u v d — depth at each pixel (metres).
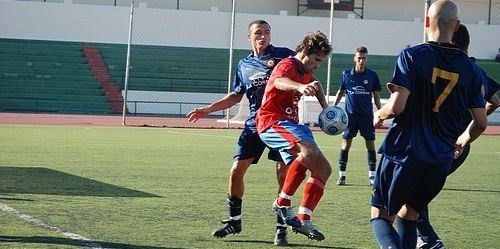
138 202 11.82
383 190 6.69
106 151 20.91
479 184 16.03
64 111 44.66
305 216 8.02
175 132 29.98
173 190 13.40
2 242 8.39
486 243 9.42
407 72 6.40
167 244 8.66
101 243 8.53
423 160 6.45
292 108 8.41
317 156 8.02
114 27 48.91
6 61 46.38
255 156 9.02
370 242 9.23
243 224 10.22
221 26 50.12
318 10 54.22
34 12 47.88
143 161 18.53
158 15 49.38
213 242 8.90
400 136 6.54
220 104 9.49
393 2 55.38
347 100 15.67
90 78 46.59
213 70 48.66
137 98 46.03
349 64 50.12
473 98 6.61
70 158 18.58
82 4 48.53
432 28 6.58
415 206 6.77
